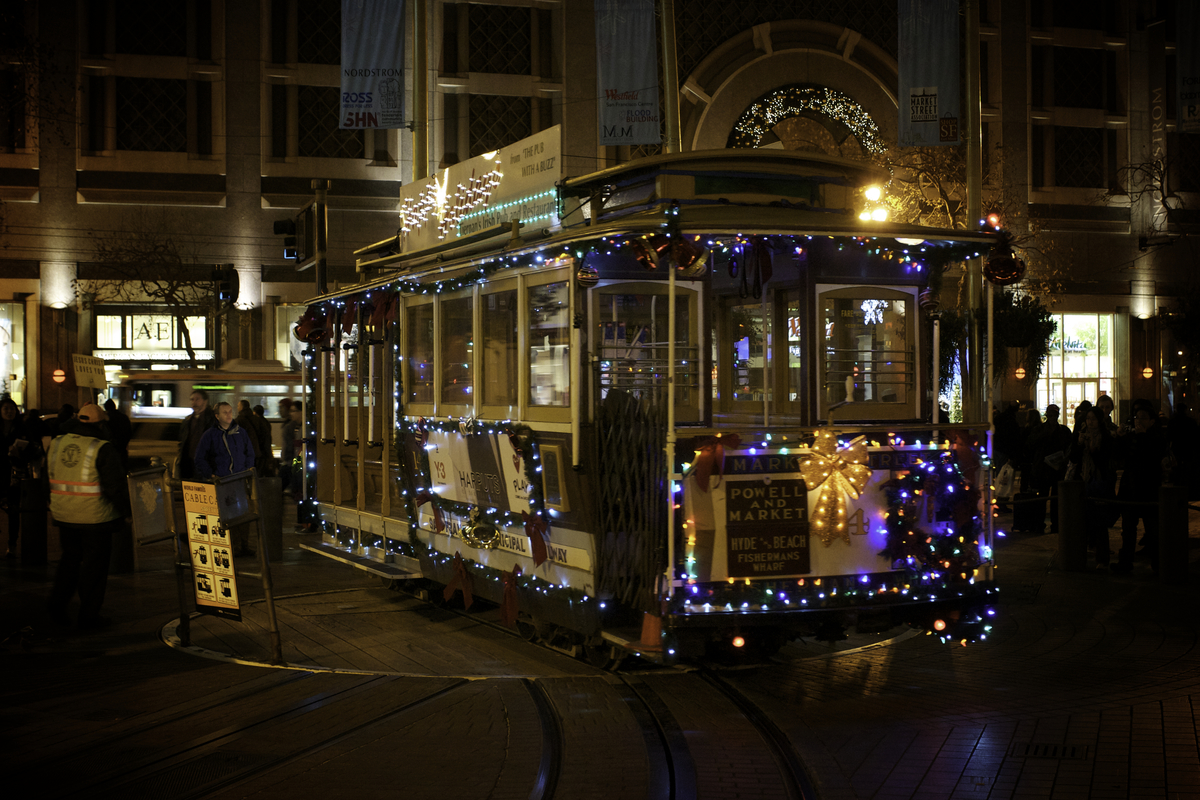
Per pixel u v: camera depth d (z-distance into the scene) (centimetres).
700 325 777
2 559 1395
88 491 935
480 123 3753
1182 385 4044
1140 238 4278
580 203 867
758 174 805
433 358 994
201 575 852
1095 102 4297
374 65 1805
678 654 689
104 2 3547
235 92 3622
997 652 845
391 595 1124
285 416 1947
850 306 773
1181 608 1018
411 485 1061
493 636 923
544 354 791
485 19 3759
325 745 605
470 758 583
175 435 2545
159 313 3638
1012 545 1473
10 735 625
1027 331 3291
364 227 3700
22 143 3544
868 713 677
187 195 3588
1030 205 4181
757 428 705
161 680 753
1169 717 657
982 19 4138
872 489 728
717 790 539
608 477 745
